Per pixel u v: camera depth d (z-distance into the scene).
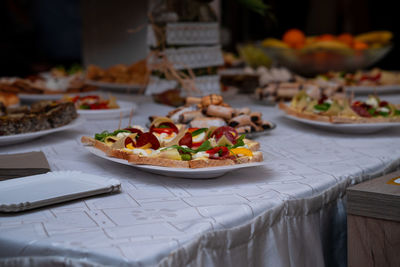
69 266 0.57
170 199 0.78
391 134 1.40
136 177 0.92
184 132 0.94
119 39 3.10
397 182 0.86
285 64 2.46
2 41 6.45
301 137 1.35
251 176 0.93
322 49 2.29
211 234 0.65
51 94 1.99
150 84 1.88
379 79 2.32
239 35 5.75
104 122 1.55
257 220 0.73
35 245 0.60
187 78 1.70
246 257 0.71
